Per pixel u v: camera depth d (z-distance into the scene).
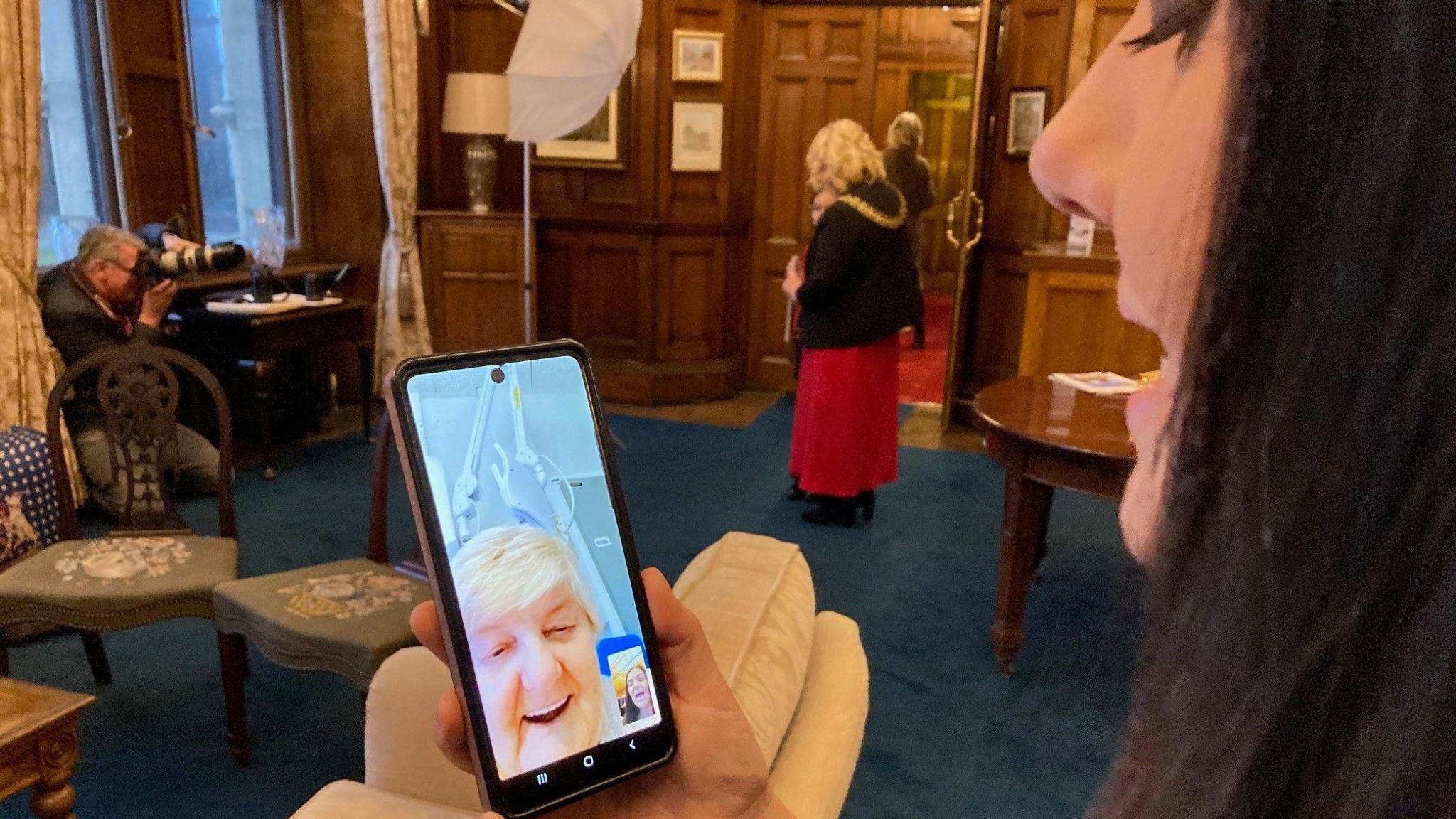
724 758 0.65
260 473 3.89
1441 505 0.23
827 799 0.99
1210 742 0.26
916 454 4.56
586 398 0.68
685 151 5.02
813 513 3.55
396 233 4.69
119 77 3.53
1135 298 0.29
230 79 4.23
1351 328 0.23
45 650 2.45
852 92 5.11
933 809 1.92
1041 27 4.49
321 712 2.23
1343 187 0.23
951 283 7.78
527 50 3.44
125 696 2.26
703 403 5.34
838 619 1.30
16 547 2.45
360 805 1.08
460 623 0.60
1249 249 0.25
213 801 1.89
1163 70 0.28
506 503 0.63
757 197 5.41
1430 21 0.22
